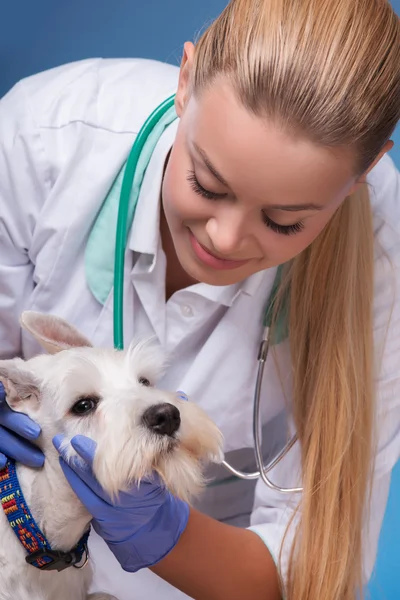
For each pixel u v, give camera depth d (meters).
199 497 2.01
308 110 1.34
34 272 1.94
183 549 1.76
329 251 1.80
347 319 1.81
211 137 1.41
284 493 1.97
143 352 1.68
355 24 1.40
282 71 1.34
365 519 1.91
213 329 1.95
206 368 1.91
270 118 1.35
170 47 3.52
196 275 1.65
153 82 2.03
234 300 1.89
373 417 1.87
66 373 1.58
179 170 1.52
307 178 1.39
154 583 2.07
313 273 1.82
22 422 1.59
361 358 1.83
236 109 1.38
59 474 1.58
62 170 1.89
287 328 1.94
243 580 1.82
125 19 3.60
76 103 1.96
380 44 1.41
